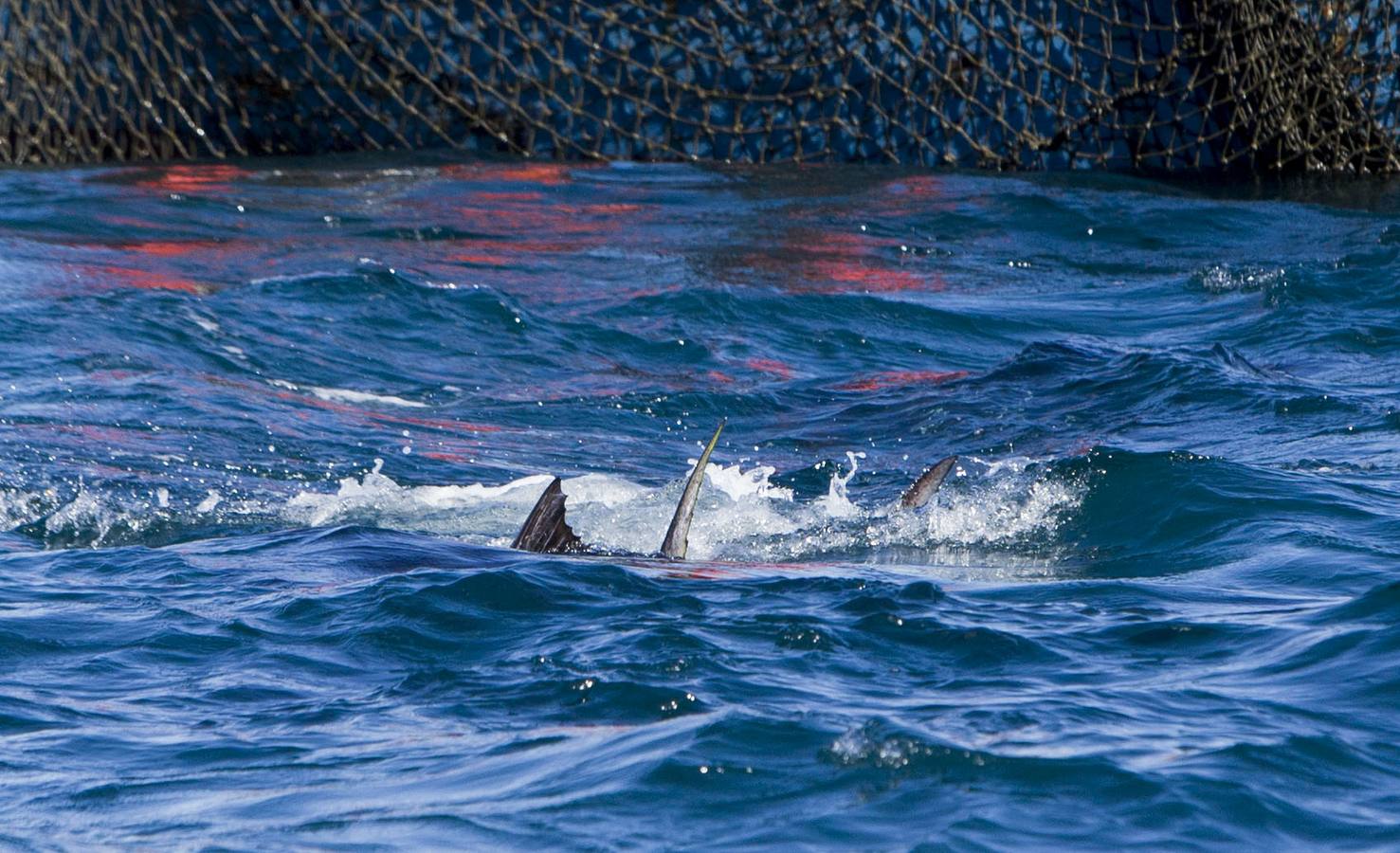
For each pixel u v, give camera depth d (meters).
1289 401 42.88
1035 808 16.69
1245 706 19.55
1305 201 83.06
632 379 51.72
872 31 93.44
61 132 93.50
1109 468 34.41
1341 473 35.12
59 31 91.62
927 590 25.50
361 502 37.06
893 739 18.36
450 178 89.06
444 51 94.94
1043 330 58.16
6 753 19.61
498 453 42.81
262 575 28.00
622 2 94.25
